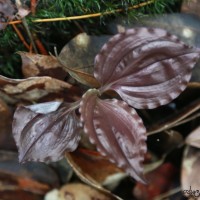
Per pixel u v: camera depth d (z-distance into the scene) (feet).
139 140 1.42
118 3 1.54
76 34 1.58
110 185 1.52
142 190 1.52
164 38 1.41
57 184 1.53
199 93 1.52
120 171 1.52
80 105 1.41
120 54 1.42
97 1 1.53
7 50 1.57
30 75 1.52
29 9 1.51
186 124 1.54
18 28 1.55
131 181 1.52
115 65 1.43
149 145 1.54
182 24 1.53
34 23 1.54
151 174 1.53
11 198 1.53
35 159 1.44
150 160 1.54
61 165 1.54
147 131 1.51
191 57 1.42
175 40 1.41
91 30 1.57
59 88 1.49
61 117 1.45
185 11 1.54
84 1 1.53
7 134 1.54
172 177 1.53
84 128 1.40
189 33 1.52
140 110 1.54
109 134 1.42
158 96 1.44
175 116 1.50
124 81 1.44
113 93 1.50
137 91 1.44
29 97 1.51
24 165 1.54
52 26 1.57
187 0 1.54
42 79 1.47
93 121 1.42
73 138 1.45
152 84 1.43
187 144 1.51
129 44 1.41
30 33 1.52
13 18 1.51
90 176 1.51
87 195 1.51
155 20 1.54
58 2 1.53
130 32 1.41
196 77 1.50
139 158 1.42
